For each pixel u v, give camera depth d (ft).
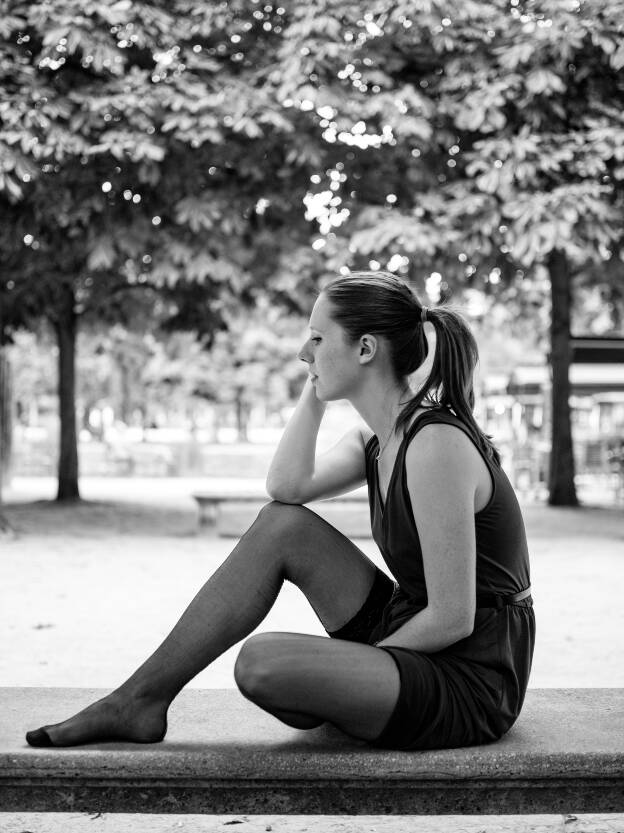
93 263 46.88
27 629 24.73
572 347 73.67
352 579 9.77
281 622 25.73
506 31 46.98
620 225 47.26
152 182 44.42
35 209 45.96
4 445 81.66
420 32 46.37
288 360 154.40
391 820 12.79
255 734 9.40
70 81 44.98
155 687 9.16
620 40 44.65
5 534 45.11
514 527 9.60
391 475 9.51
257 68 47.98
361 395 9.92
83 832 12.25
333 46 44.83
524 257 45.39
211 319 65.05
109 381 161.99
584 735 9.38
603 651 22.44
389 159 49.06
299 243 49.75
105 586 31.99
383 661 8.93
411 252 47.06
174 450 109.50
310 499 10.61
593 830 12.42
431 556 9.07
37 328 69.00
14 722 9.78
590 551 41.78
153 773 8.70
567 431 65.05
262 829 12.42
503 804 8.82
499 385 92.53
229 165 47.16
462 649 9.33
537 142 45.42
